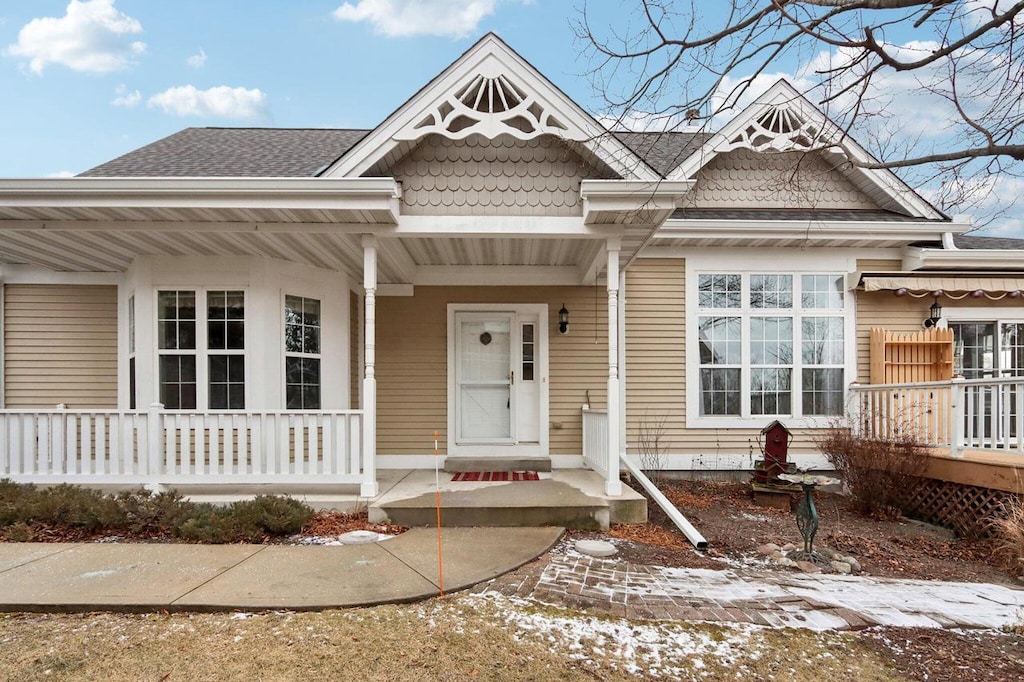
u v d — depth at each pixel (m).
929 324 8.48
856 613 3.66
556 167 5.95
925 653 3.16
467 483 6.81
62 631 3.17
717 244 8.53
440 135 5.88
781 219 8.31
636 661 2.96
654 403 8.52
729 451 8.48
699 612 3.58
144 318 6.70
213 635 3.13
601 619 3.44
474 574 4.04
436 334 8.38
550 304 8.42
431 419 8.32
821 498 7.61
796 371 8.57
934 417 6.71
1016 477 5.57
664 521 6.05
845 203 8.94
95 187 5.08
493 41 5.51
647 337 8.55
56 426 5.99
